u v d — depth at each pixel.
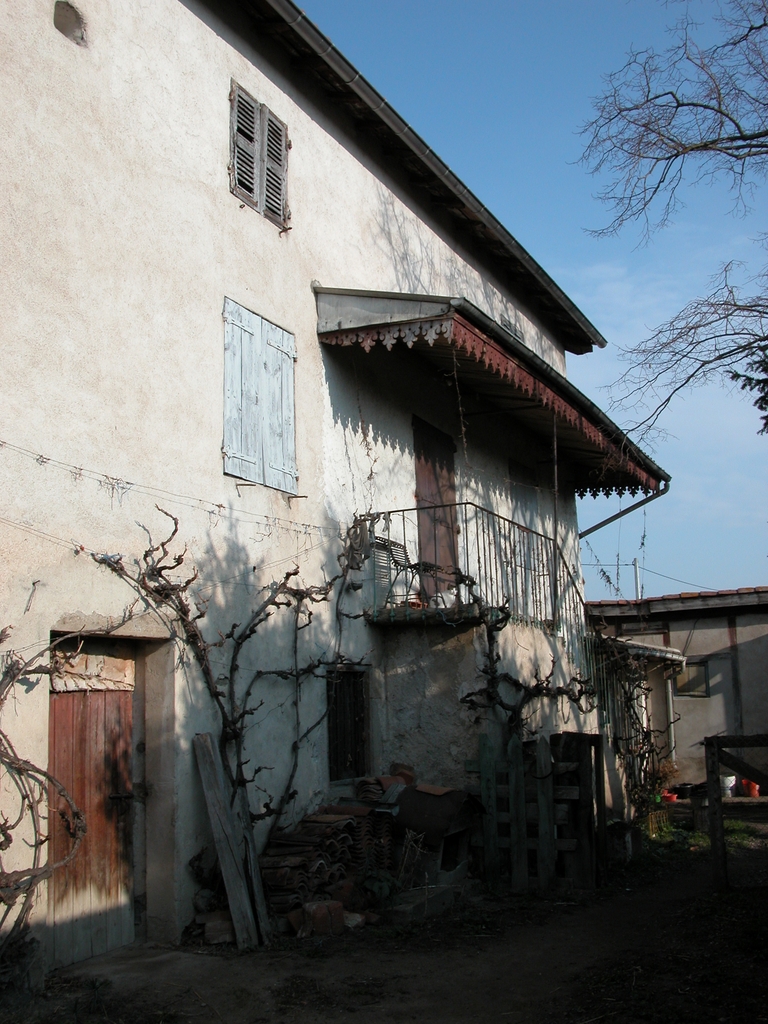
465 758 9.15
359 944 6.61
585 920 7.56
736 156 8.92
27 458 5.75
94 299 6.42
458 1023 5.13
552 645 11.62
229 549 7.53
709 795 8.37
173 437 7.04
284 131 8.88
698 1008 5.11
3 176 5.77
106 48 6.77
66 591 5.94
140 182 6.96
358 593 9.35
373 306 8.83
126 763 6.71
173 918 6.50
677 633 19.53
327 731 8.65
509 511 12.85
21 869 5.42
